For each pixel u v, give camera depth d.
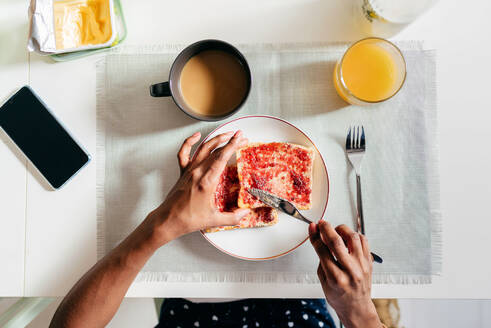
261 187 0.63
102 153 0.67
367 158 0.67
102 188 0.67
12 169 0.67
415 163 0.66
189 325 0.76
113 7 0.63
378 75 0.62
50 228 0.67
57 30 0.63
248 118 0.64
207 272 0.66
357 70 0.63
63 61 0.67
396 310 0.91
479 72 0.66
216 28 0.67
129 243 0.59
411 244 0.66
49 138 0.66
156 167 0.67
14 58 0.67
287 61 0.67
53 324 0.59
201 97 0.64
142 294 0.66
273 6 0.67
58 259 0.67
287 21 0.67
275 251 0.65
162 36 0.67
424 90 0.66
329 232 0.56
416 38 0.66
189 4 0.67
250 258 0.64
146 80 0.67
